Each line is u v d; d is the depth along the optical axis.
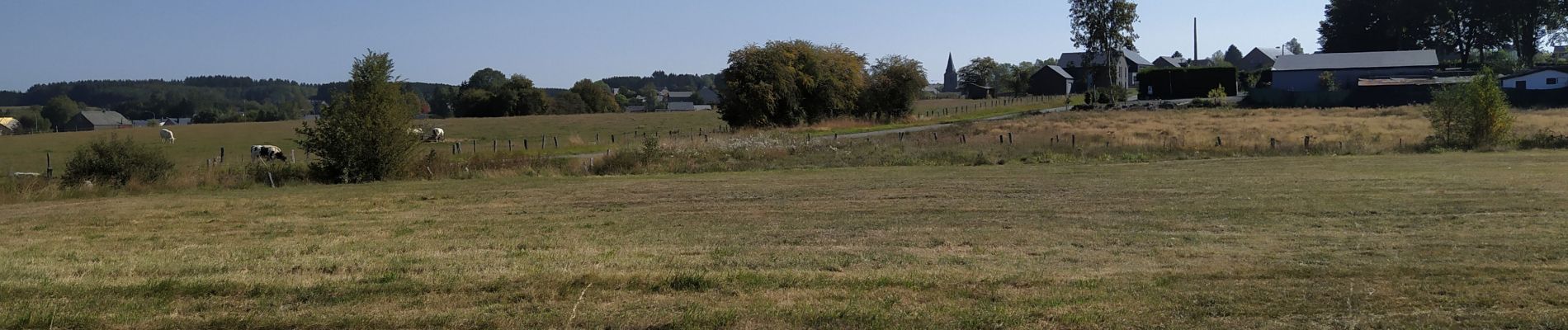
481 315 6.80
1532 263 8.72
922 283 7.85
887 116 69.62
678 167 29.16
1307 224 12.69
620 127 70.88
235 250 11.01
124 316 6.79
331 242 11.92
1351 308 6.93
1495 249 9.78
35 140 59.38
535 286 7.66
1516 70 90.81
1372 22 119.00
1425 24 113.94
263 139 59.34
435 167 27.70
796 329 6.48
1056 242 11.16
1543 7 105.38
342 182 26.12
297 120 105.19
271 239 12.41
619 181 23.67
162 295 7.47
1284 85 102.25
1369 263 8.88
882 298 7.36
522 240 11.88
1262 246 10.52
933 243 11.20
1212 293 7.46
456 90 161.00
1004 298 7.35
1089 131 47.66
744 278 8.02
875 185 20.55
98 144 25.38
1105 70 89.88
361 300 7.33
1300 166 24.34
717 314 6.78
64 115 134.25
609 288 7.66
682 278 7.84
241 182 24.77
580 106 131.25
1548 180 18.16
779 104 60.34
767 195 18.64
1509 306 6.89
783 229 12.94
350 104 26.59
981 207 15.60
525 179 25.00
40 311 6.88
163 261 9.83
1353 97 79.19
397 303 7.23
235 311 7.01
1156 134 44.62
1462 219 12.71
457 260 9.70
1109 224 12.88
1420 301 7.09
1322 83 96.69
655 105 193.62
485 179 25.53
